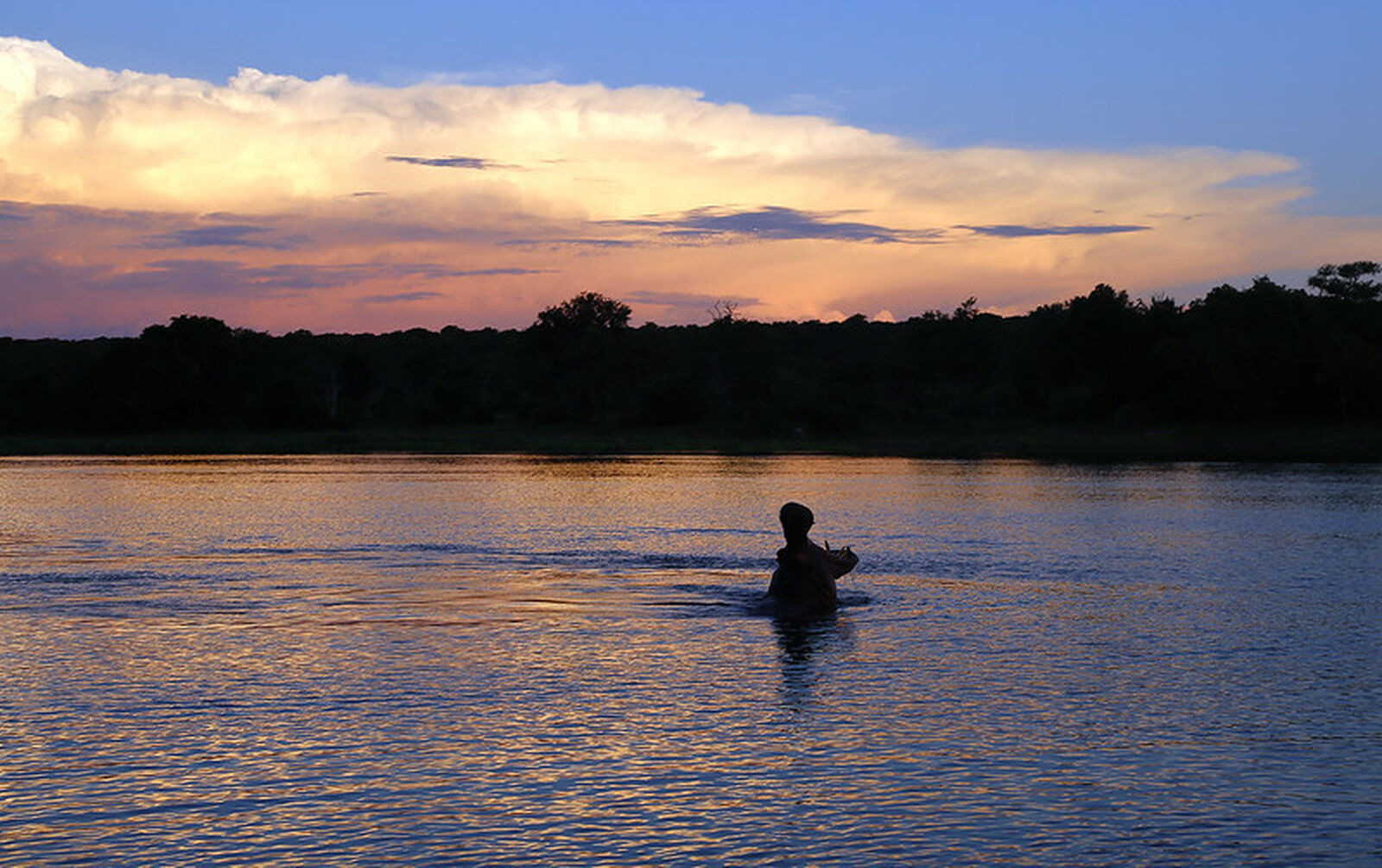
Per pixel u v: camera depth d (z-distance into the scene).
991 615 21.98
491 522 41.91
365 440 139.00
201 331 160.75
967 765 12.70
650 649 18.72
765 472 81.19
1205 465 93.19
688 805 11.53
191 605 22.58
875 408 158.00
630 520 43.03
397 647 18.70
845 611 22.41
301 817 11.17
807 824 11.05
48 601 23.03
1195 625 20.83
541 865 10.13
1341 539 35.91
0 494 56.31
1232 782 12.20
